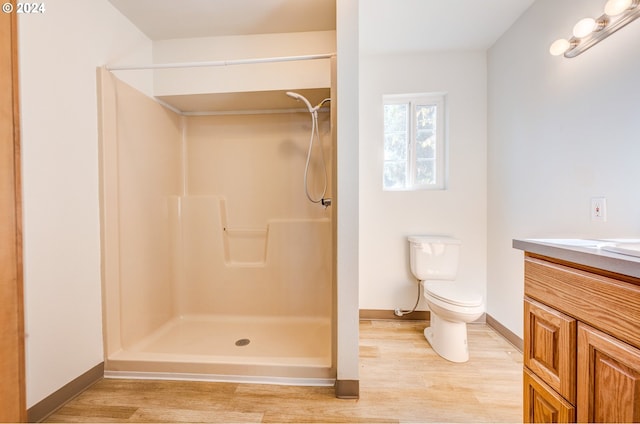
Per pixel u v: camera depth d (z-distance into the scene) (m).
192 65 1.55
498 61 2.09
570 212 1.45
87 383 1.44
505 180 2.02
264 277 2.29
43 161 1.23
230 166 2.35
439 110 2.37
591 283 0.67
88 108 1.47
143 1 1.62
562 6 1.50
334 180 1.44
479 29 1.97
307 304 2.27
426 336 2.01
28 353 1.17
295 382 1.48
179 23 1.83
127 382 1.50
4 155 1.04
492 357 1.77
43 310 1.23
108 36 1.61
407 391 1.43
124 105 1.71
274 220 2.29
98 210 1.54
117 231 1.64
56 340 1.29
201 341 1.94
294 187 2.30
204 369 1.51
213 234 2.32
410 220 2.34
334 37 1.94
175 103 2.15
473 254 2.29
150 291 1.96
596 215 1.30
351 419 1.24
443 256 2.14
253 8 1.70
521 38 1.83
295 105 2.21
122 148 1.69
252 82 1.96
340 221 1.38
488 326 2.23
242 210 2.35
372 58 2.32
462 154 2.29
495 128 2.14
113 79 1.62
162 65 1.56
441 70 2.28
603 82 1.26
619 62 1.18
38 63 1.21
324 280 2.25
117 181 1.65
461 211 2.30
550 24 1.58
